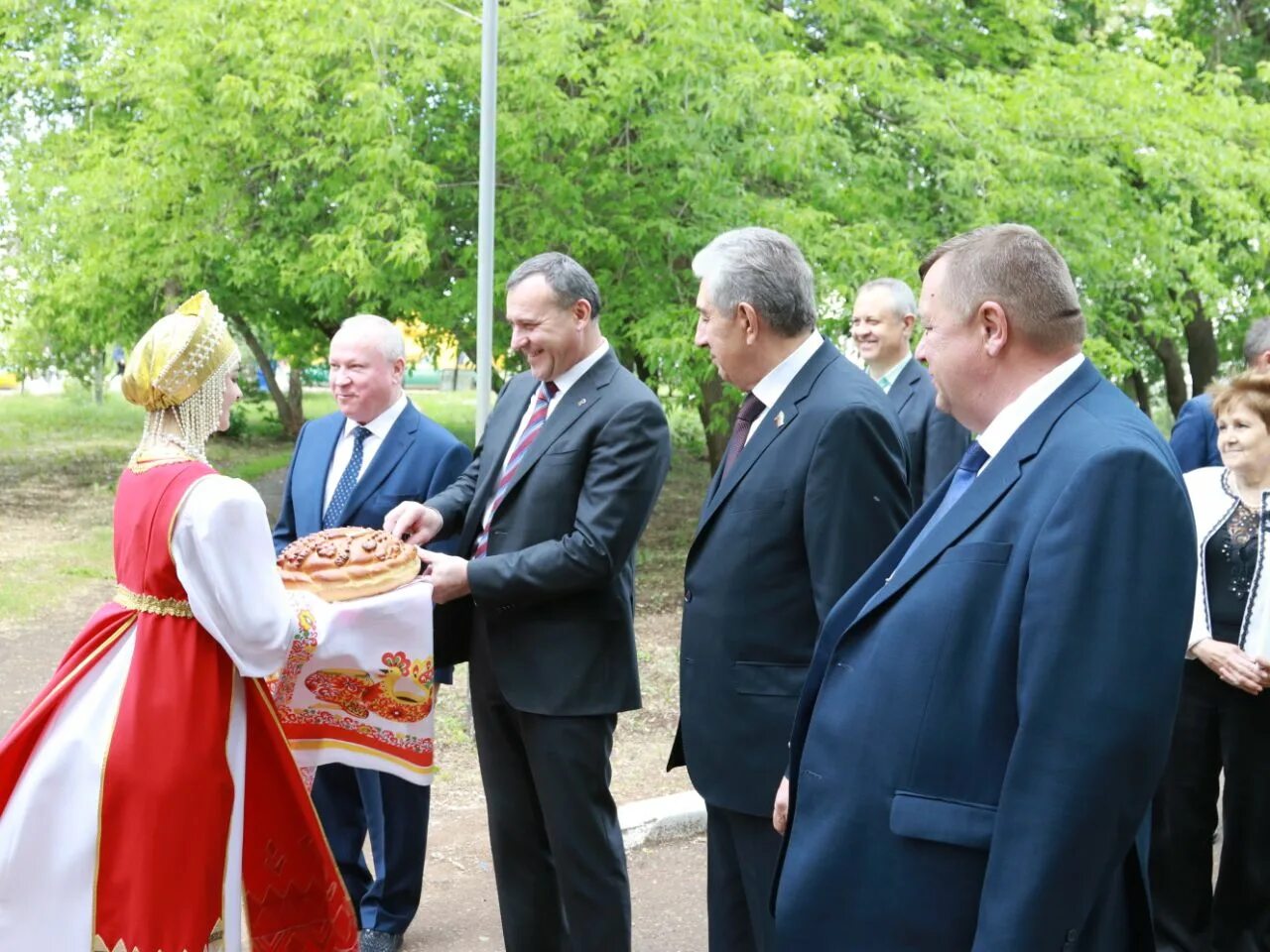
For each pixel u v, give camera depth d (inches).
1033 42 469.7
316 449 165.2
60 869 110.8
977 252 81.2
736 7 372.5
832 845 81.0
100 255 452.1
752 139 379.9
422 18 361.4
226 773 114.3
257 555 112.9
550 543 127.9
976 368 81.6
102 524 536.7
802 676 111.3
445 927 164.4
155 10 399.9
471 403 1400.1
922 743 77.7
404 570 126.9
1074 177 407.8
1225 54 606.2
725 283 113.9
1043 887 70.3
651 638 335.9
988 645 76.0
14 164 532.1
